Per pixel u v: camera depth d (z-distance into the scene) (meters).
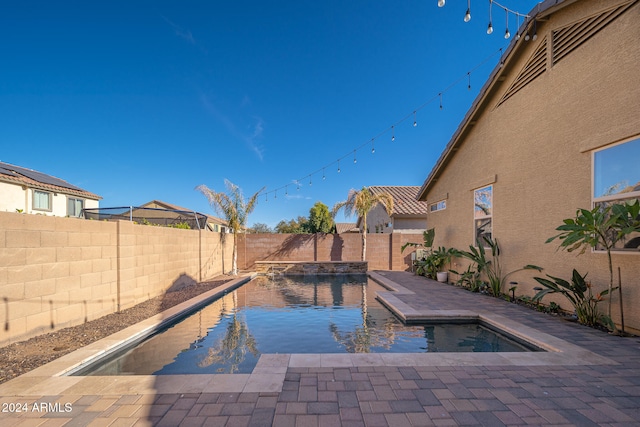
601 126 4.76
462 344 4.54
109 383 2.83
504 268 7.32
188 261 9.56
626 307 4.43
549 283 5.22
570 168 5.39
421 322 5.68
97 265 5.31
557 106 5.68
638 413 2.36
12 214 3.77
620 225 4.10
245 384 2.80
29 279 4.00
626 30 4.40
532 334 4.32
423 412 2.37
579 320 4.87
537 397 2.59
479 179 8.37
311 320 6.01
